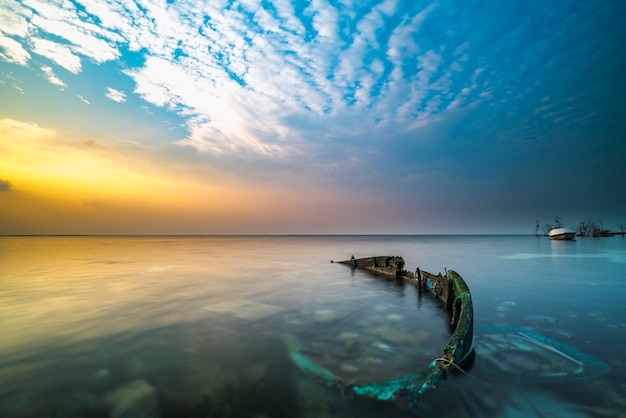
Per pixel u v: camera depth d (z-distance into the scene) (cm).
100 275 1906
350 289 1455
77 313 984
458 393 478
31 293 1317
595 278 1689
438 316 973
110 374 554
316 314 984
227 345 699
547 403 452
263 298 1227
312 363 598
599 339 714
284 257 3491
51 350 669
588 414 425
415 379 505
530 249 4625
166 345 699
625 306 1049
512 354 627
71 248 5650
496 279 1659
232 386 509
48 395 483
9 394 485
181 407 448
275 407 447
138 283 1594
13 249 5216
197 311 1010
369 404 452
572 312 968
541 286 1441
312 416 424
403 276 1830
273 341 726
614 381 512
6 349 674
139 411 438
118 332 791
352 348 682
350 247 6097
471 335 643
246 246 6719
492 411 432
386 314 993
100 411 439
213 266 2469
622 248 4547
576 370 552
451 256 3394
